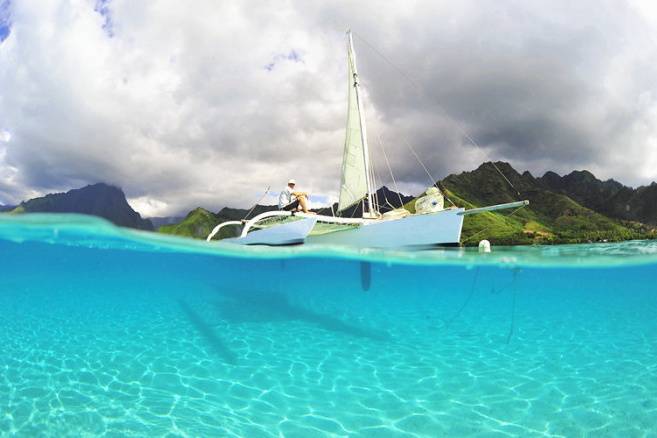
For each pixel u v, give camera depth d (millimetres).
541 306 27703
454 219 12688
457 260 13680
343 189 19234
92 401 6113
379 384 7301
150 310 18641
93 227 9945
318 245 13266
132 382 7016
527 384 7383
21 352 9250
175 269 22297
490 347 11062
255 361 8617
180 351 9367
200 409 5906
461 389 7090
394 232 12742
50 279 28250
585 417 5887
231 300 23469
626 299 29672
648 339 13195
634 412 6047
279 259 16016
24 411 5715
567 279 20172
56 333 11805
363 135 17344
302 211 13695
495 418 5855
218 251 14188
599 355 10117
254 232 15102
